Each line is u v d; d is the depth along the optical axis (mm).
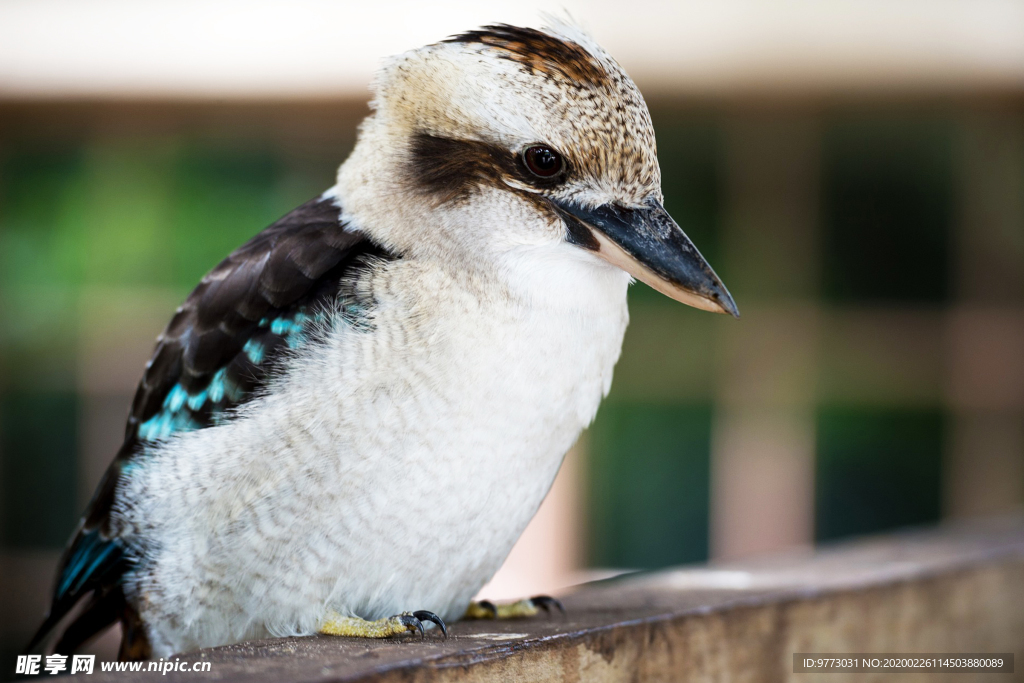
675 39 10164
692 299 4113
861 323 11242
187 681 3082
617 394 11234
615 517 11273
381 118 4422
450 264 4039
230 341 4219
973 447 11242
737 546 11266
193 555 4133
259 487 3986
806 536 11227
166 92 10188
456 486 3973
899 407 11258
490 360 3977
